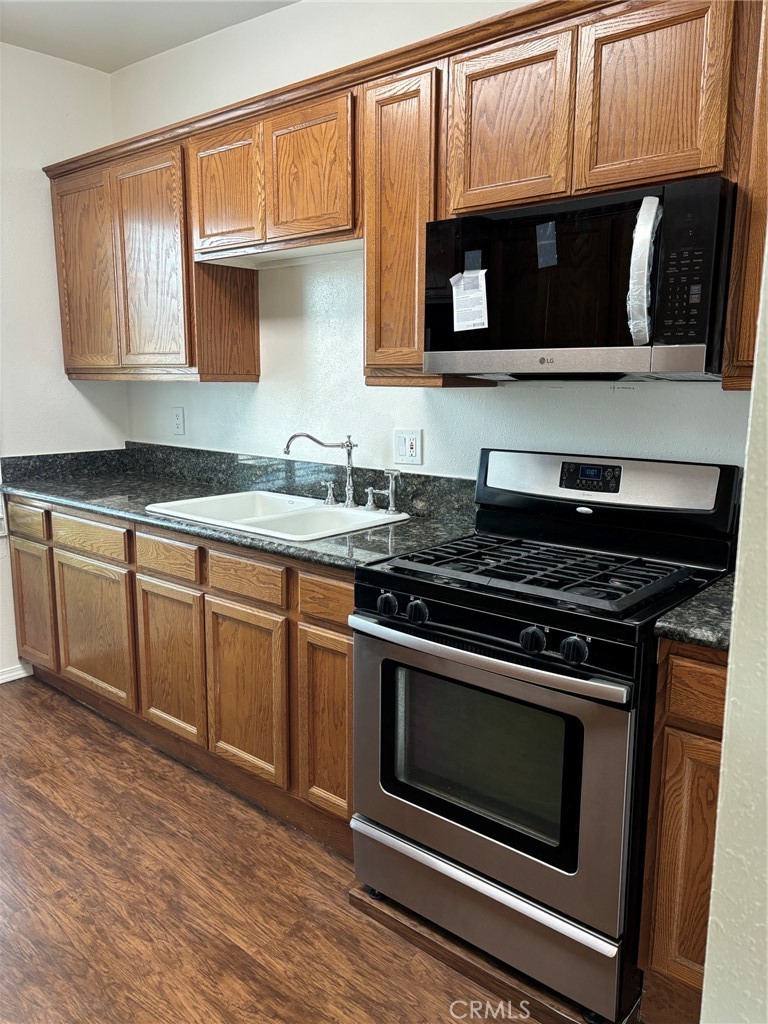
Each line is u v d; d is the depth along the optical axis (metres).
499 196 1.84
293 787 2.23
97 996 1.67
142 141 2.78
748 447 0.46
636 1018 1.59
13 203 3.18
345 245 2.32
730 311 1.55
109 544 2.74
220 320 2.85
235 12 2.77
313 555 2.00
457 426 2.42
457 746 1.72
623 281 1.59
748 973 0.50
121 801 2.44
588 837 1.50
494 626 1.59
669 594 1.60
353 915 1.94
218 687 2.40
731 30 1.47
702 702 1.40
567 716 1.50
